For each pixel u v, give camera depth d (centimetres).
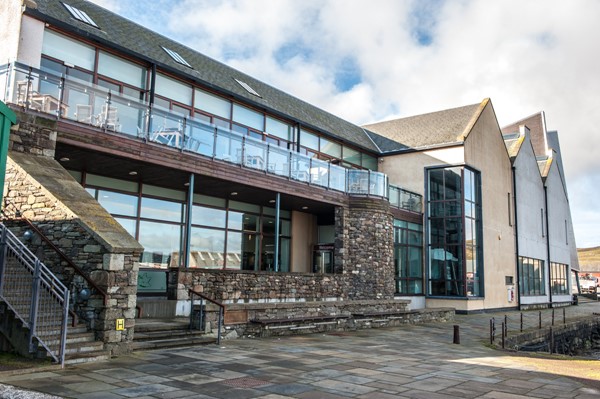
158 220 1642
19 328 828
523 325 1997
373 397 663
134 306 940
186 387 688
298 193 1806
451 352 1150
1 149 753
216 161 1512
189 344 1067
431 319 1988
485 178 2711
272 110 2005
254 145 1655
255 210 2019
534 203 3431
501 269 2809
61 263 948
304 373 815
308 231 2278
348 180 2069
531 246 3284
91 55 1449
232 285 1491
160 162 1351
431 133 2719
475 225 2594
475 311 2456
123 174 1478
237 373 795
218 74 1972
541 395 697
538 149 4200
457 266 2442
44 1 1436
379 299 1939
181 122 1422
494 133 2898
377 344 1238
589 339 2517
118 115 1266
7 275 858
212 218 1834
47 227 973
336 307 1566
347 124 2823
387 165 2716
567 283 4012
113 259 895
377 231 2050
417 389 718
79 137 1171
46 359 793
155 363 853
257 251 2008
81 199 1001
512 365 973
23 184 1013
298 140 2147
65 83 1159
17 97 1071
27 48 1259
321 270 2239
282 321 1312
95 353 849
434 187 2566
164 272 1614
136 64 1569
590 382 808
